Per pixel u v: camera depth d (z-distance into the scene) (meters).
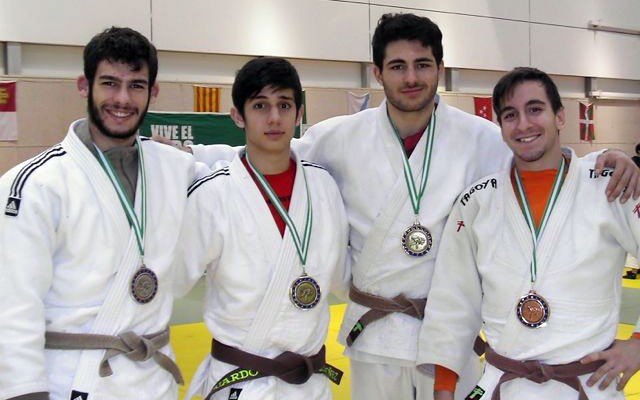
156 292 2.46
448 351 2.89
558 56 16.48
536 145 2.62
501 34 15.56
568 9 16.58
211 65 12.26
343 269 3.12
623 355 2.49
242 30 12.33
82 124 2.52
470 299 2.92
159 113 11.01
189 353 6.30
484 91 15.66
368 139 3.15
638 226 2.50
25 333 2.17
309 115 13.09
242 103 2.71
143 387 2.39
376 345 3.07
